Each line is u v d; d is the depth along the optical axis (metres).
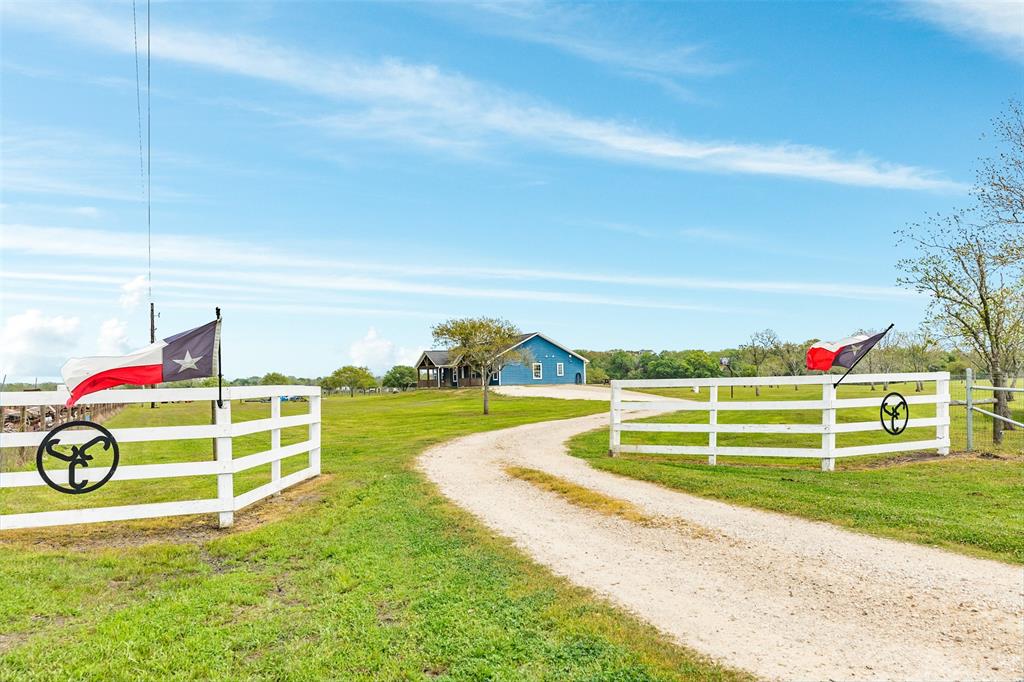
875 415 23.66
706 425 15.88
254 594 7.36
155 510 10.06
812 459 16.38
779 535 9.41
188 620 6.65
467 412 36.69
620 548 8.97
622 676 5.43
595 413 32.72
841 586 7.43
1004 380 19.14
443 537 9.48
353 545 9.09
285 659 5.85
